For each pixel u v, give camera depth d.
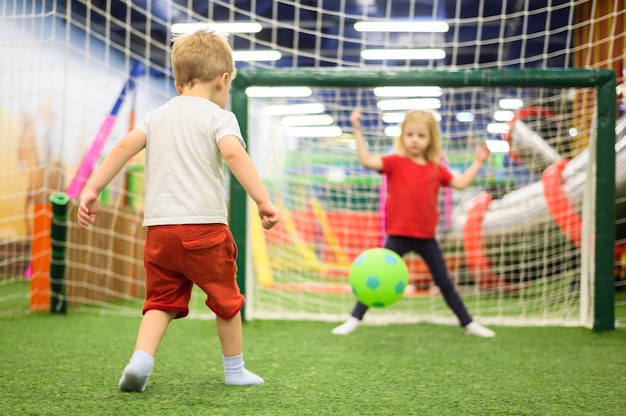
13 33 3.89
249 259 3.46
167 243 1.79
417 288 5.25
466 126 5.35
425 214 3.14
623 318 3.86
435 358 2.46
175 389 1.86
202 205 1.80
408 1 8.26
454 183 3.25
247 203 3.40
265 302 4.44
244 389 1.87
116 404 1.67
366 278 2.88
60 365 2.21
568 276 4.66
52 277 3.69
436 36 9.06
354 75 3.28
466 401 1.77
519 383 2.02
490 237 4.93
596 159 3.18
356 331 3.19
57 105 7.50
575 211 4.37
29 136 6.66
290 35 9.60
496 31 8.64
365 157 3.16
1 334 2.93
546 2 7.02
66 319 3.48
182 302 1.85
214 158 1.84
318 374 2.12
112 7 8.45
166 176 1.82
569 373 2.18
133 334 2.96
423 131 3.17
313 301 4.60
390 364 2.32
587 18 4.30
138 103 9.60
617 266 5.61
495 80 3.19
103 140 5.20
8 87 6.45
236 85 3.32
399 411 1.65
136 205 6.93
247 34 9.41
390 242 3.15
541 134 4.48
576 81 3.16
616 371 2.22
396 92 6.65
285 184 6.27
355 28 9.05
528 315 3.86
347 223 6.56
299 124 10.41
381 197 6.21
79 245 4.05
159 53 10.24
